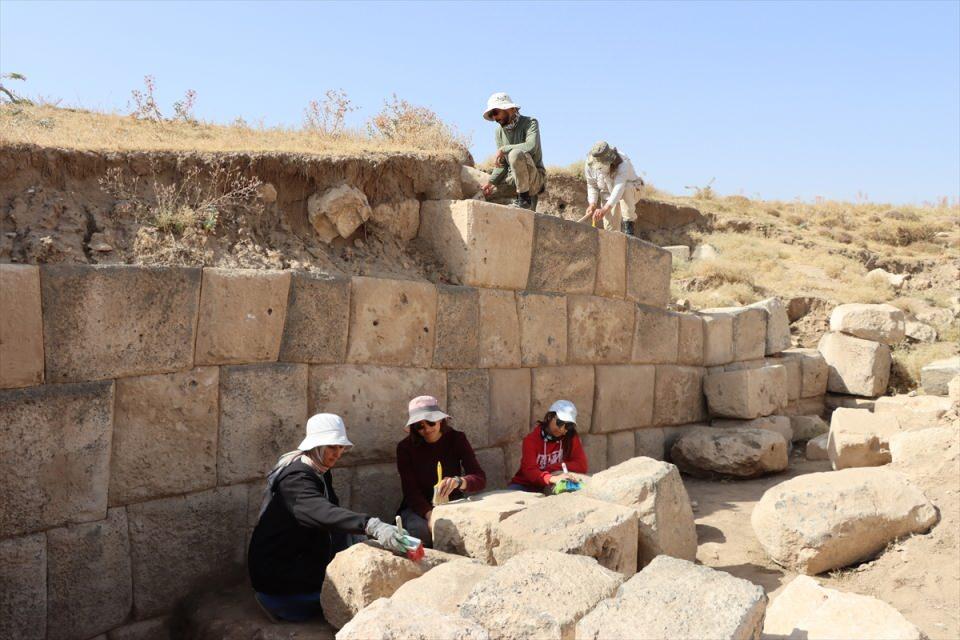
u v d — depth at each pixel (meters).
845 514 5.51
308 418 5.56
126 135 6.41
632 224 9.62
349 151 6.70
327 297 5.60
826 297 12.86
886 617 3.78
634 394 8.46
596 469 8.02
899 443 6.90
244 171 5.84
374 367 5.96
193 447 4.95
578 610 3.52
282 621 4.57
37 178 4.94
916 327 11.74
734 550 6.12
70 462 4.39
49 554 4.34
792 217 20.48
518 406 7.13
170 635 4.87
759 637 3.52
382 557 4.23
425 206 6.93
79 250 4.78
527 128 8.12
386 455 6.05
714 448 8.16
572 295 7.70
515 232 7.00
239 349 5.14
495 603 3.56
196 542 4.99
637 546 5.16
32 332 4.23
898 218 21.33
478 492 5.87
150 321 4.70
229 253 5.47
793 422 9.61
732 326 9.88
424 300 6.25
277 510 4.61
